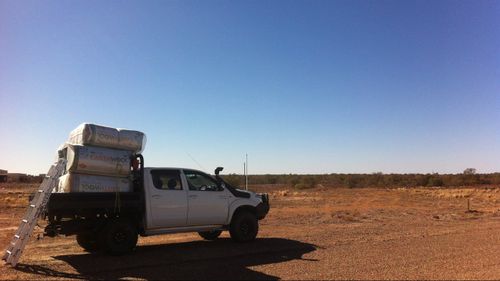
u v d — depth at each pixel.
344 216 24.72
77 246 13.75
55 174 10.75
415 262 11.08
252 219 14.25
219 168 14.06
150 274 9.74
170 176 12.98
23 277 9.48
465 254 12.20
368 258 11.57
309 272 9.95
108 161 11.65
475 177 98.75
